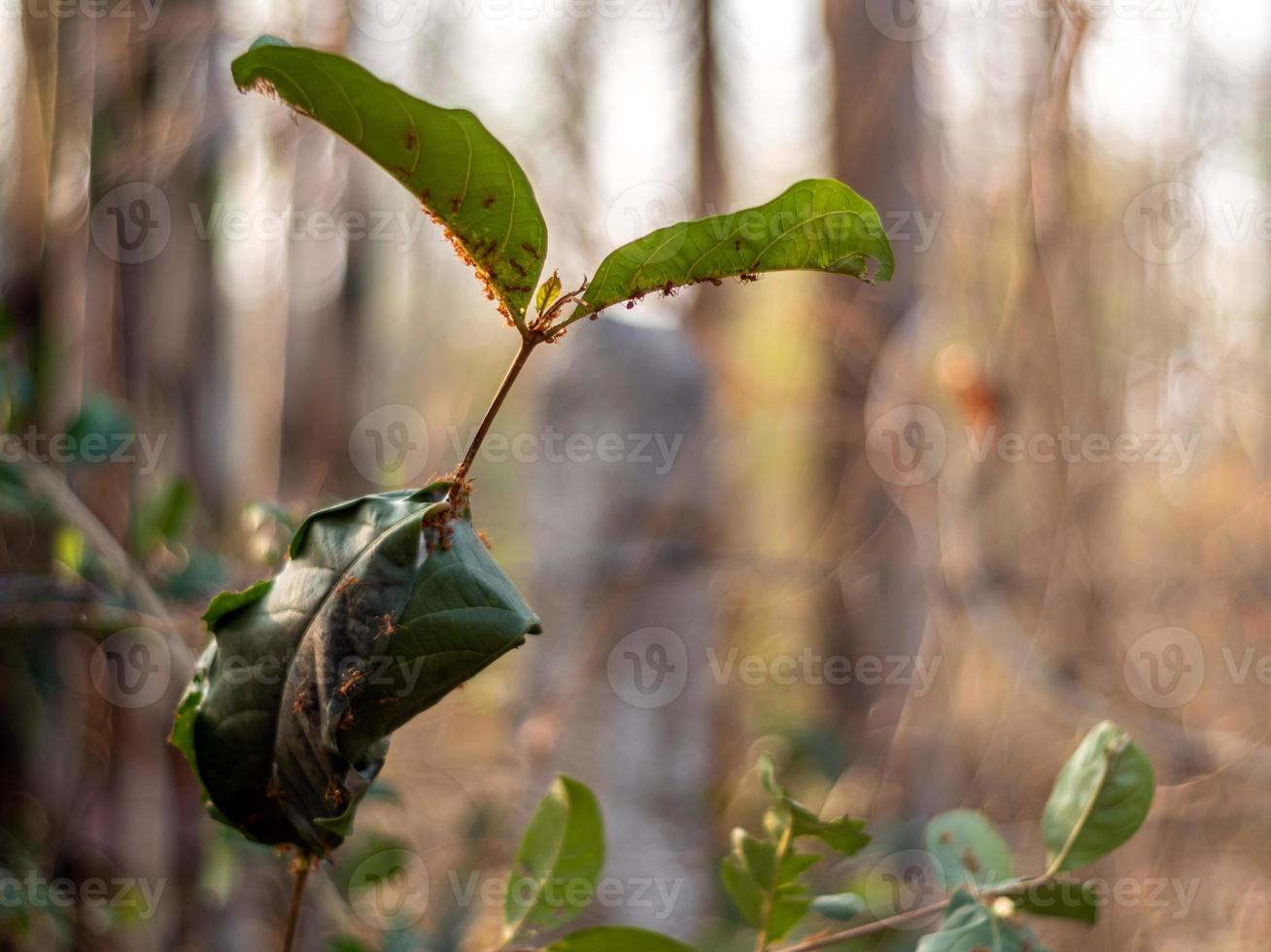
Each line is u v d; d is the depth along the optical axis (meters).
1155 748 3.42
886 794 3.85
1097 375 3.61
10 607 1.80
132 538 2.00
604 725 3.51
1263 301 3.94
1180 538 4.06
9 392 1.93
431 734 3.92
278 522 1.64
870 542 4.41
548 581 3.57
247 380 3.13
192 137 2.34
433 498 0.81
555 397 3.71
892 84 4.14
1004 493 3.63
